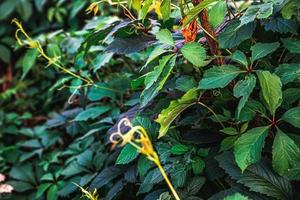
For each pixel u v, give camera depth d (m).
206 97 1.02
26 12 2.53
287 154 0.90
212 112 1.00
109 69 1.57
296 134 0.99
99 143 1.42
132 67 1.55
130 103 1.23
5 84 2.52
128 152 1.06
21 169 1.68
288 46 0.96
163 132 0.96
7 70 2.58
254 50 0.93
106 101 1.53
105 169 1.20
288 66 0.93
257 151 0.91
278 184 0.94
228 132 0.98
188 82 1.00
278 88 0.88
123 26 1.06
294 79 0.93
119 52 1.08
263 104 0.97
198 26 1.02
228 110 1.03
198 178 1.01
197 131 1.06
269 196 0.95
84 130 1.52
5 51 2.53
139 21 1.10
